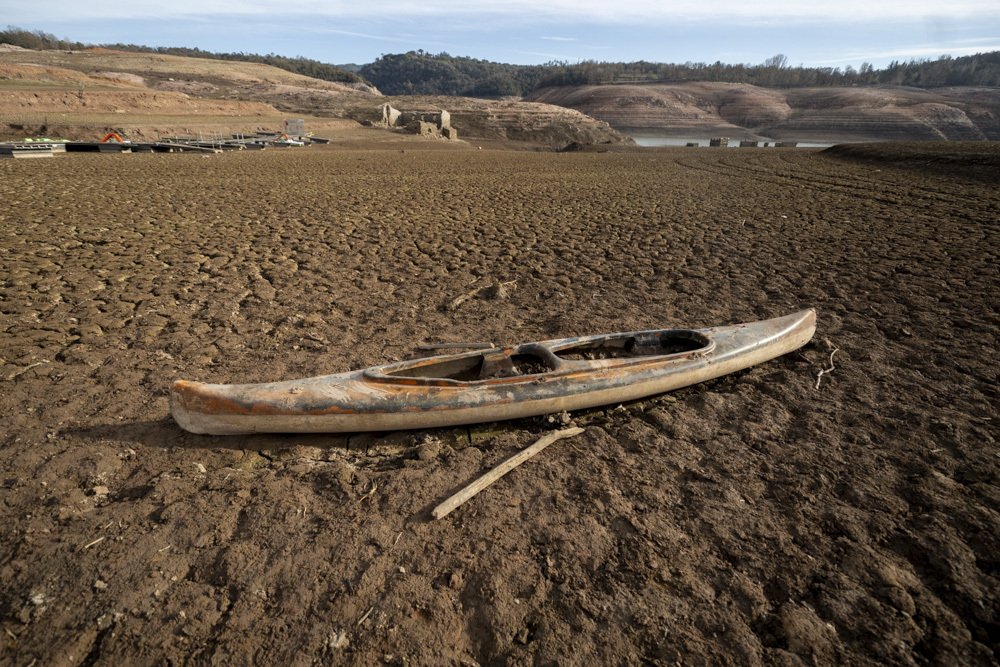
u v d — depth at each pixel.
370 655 2.69
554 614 2.90
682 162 29.48
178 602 2.95
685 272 8.79
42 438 4.29
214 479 3.88
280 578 3.10
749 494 3.76
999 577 3.08
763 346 5.41
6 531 3.40
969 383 5.12
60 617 2.87
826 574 3.12
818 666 2.65
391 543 3.36
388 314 7.03
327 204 14.46
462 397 4.37
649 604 2.95
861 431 4.41
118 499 3.70
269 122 56.44
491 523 3.52
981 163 20.88
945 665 2.64
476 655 2.71
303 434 4.43
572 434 4.43
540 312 7.20
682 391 5.15
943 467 3.96
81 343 5.96
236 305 7.16
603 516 3.57
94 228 11.02
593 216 13.52
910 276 8.30
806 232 11.49
